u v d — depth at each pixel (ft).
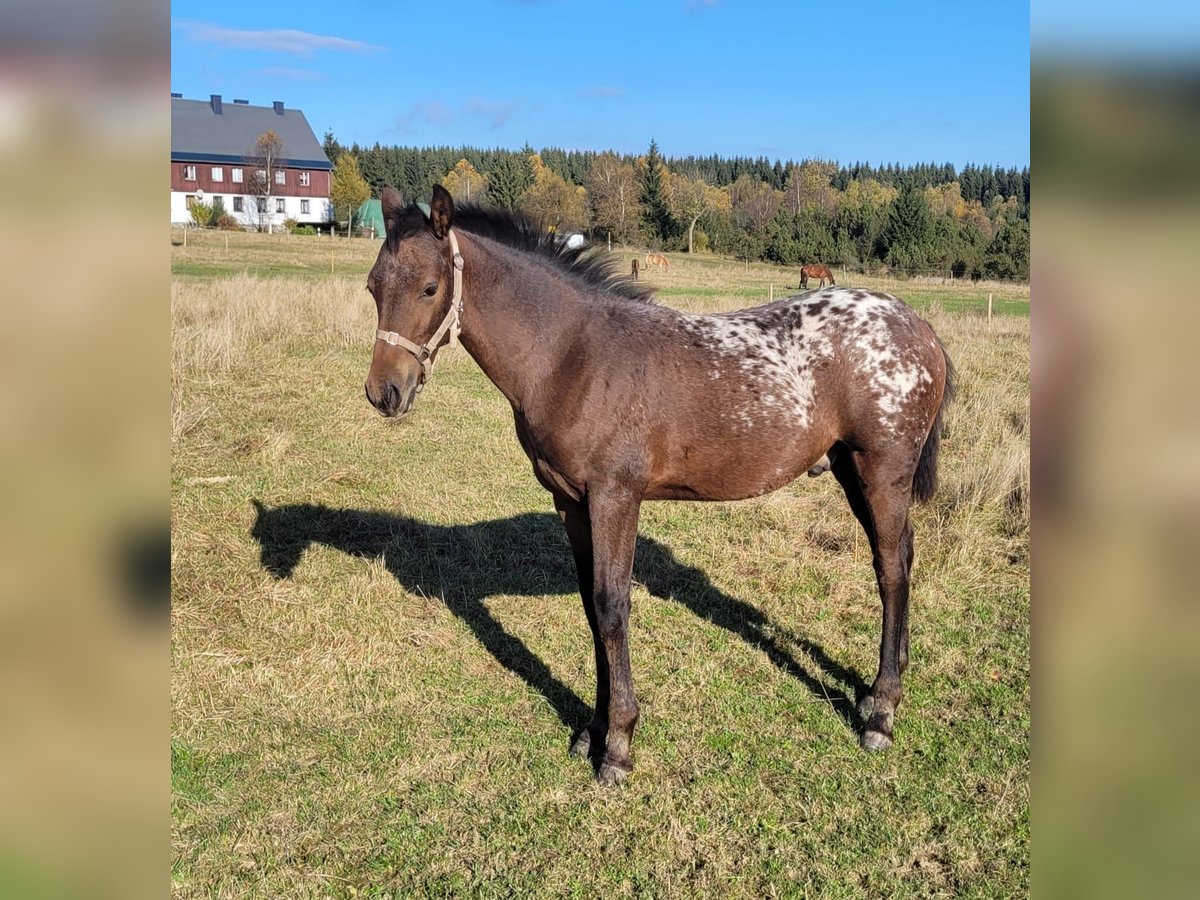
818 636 15.40
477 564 18.34
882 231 157.17
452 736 12.37
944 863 9.88
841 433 12.25
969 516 19.75
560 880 9.65
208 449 24.34
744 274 127.44
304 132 221.46
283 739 12.19
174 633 14.74
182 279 65.98
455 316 10.93
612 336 11.40
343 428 27.48
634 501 11.39
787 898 9.36
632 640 15.24
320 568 17.56
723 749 12.07
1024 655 14.58
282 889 9.49
